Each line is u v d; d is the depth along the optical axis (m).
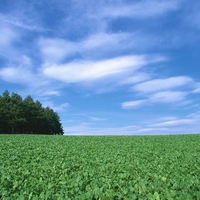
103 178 9.32
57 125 100.56
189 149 22.33
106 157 16.59
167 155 18.00
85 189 8.31
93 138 37.50
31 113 83.69
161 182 8.70
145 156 17.50
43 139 34.00
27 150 20.95
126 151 20.92
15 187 8.39
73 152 19.67
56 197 7.21
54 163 13.84
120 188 8.14
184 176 10.03
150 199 6.82
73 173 10.73
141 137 39.09
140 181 8.99
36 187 8.24
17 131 83.25
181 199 6.75
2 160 15.16
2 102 76.00
